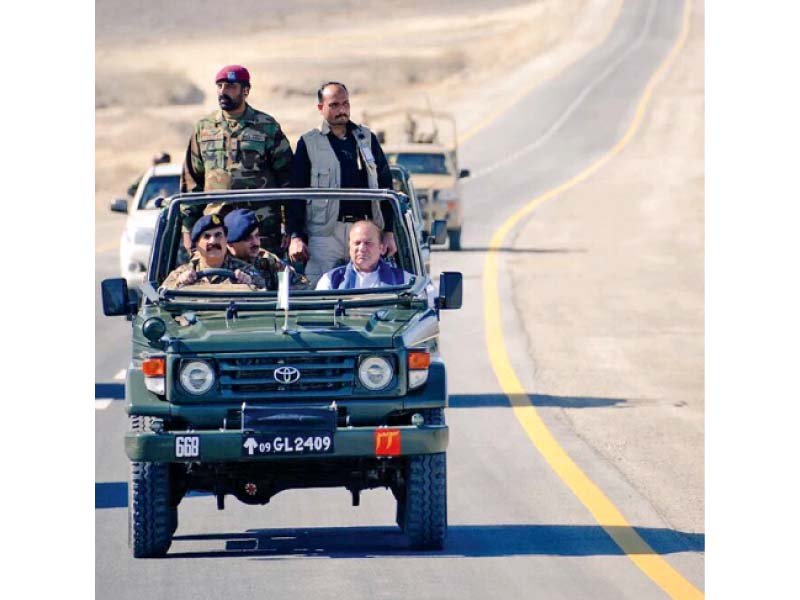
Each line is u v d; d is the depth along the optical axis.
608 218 155.38
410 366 34.53
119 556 34.88
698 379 65.25
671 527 38.19
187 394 34.00
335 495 43.00
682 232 140.25
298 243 38.19
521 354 71.31
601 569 33.50
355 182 40.31
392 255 39.12
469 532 37.53
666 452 48.91
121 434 51.06
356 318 35.62
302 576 32.88
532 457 47.59
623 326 81.88
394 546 36.12
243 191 38.06
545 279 103.75
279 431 33.56
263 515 40.22
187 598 30.95
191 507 41.34
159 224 37.94
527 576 32.78
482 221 154.50
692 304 91.56
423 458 34.94
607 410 57.00
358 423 34.38
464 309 87.75
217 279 37.38
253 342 34.12
